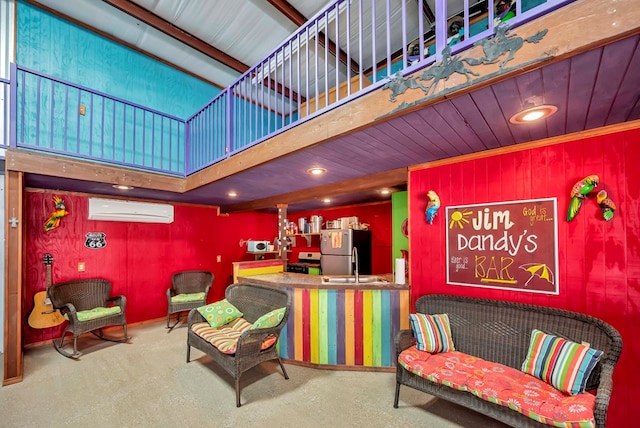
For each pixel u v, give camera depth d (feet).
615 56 4.18
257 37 15.08
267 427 7.13
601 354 5.86
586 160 7.23
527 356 7.00
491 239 8.60
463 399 6.63
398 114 6.01
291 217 23.25
